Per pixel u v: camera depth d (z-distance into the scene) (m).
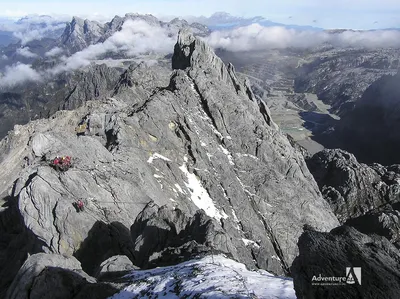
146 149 63.97
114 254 39.47
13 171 74.75
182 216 40.53
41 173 44.12
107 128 66.44
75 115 91.69
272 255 61.09
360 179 100.75
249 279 24.25
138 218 41.50
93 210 43.19
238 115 78.12
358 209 96.06
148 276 27.86
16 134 89.56
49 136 50.09
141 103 72.88
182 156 66.81
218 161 69.44
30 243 42.97
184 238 38.16
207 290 22.91
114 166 51.69
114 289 26.14
